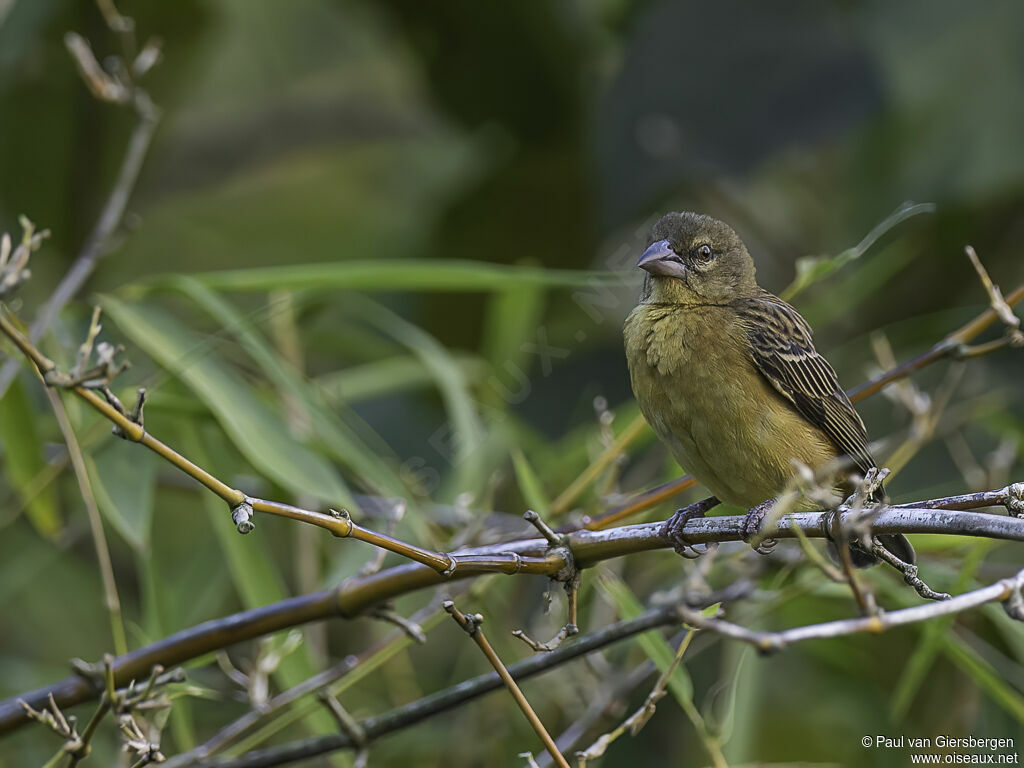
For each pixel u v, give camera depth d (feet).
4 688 34.78
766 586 30.58
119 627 23.95
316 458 27.81
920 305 43.98
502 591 32.76
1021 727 33.12
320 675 26.76
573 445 35.12
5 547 36.11
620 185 41.45
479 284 29.81
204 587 32.58
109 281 46.21
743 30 40.75
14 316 25.45
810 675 36.76
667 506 34.71
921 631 30.58
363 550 28.27
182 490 34.32
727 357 27.81
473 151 49.85
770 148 40.70
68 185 43.62
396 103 53.93
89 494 24.25
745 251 31.19
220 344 32.19
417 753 33.83
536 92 48.29
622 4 46.47
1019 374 39.70
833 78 40.55
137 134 30.53
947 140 39.04
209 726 34.71
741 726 28.84
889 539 26.71
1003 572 31.37
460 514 28.68
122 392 28.35
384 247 51.21
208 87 52.26
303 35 53.21
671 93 41.37
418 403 43.88
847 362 41.81
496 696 33.22
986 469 36.70
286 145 52.65
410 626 22.66
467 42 47.91
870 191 39.70
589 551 21.30
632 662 33.06
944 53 39.55
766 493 28.32
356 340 37.47
